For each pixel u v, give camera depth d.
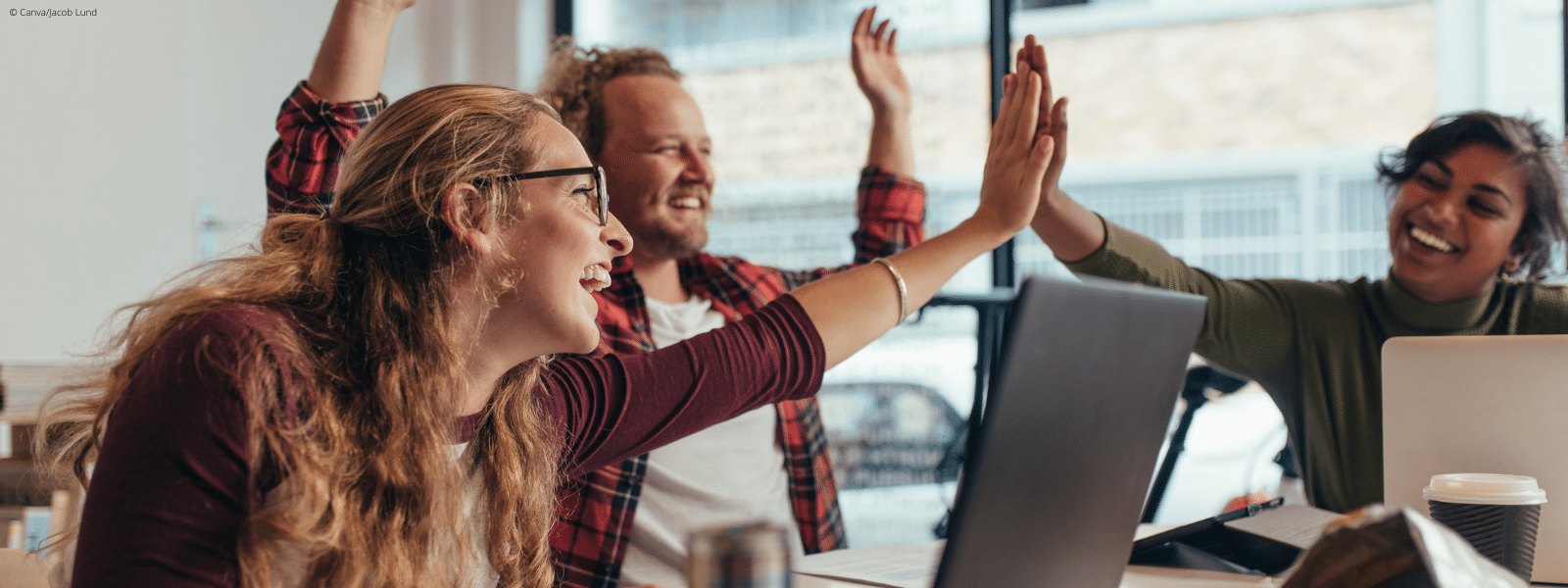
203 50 3.04
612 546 1.45
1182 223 5.34
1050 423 0.65
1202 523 1.13
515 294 0.85
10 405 1.85
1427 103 5.25
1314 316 1.61
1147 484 0.83
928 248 1.20
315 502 0.71
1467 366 1.11
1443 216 1.51
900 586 1.02
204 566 0.67
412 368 0.80
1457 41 4.73
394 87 3.65
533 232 0.85
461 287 0.84
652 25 3.90
